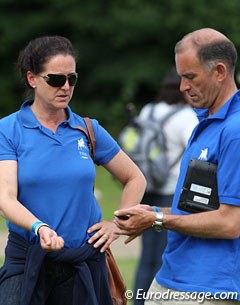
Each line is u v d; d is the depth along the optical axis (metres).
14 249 12.63
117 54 67.62
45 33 68.94
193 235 12.13
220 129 12.10
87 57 67.50
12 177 12.33
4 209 12.15
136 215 12.20
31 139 12.52
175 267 12.48
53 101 12.49
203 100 12.21
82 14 67.31
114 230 12.84
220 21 66.44
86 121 13.16
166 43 67.00
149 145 19.88
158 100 20.34
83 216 12.65
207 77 12.05
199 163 12.24
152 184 19.84
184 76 12.20
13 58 69.25
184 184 12.34
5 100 68.81
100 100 68.31
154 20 66.00
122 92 66.75
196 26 66.12
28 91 12.95
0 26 68.25
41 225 11.88
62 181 12.45
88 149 12.96
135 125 20.33
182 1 66.12
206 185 12.20
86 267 12.61
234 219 11.88
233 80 12.28
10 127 12.61
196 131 12.49
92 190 12.87
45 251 12.28
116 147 13.37
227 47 12.09
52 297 12.70
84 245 12.65
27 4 68.56
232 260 12.09
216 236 11.99
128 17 66.12
